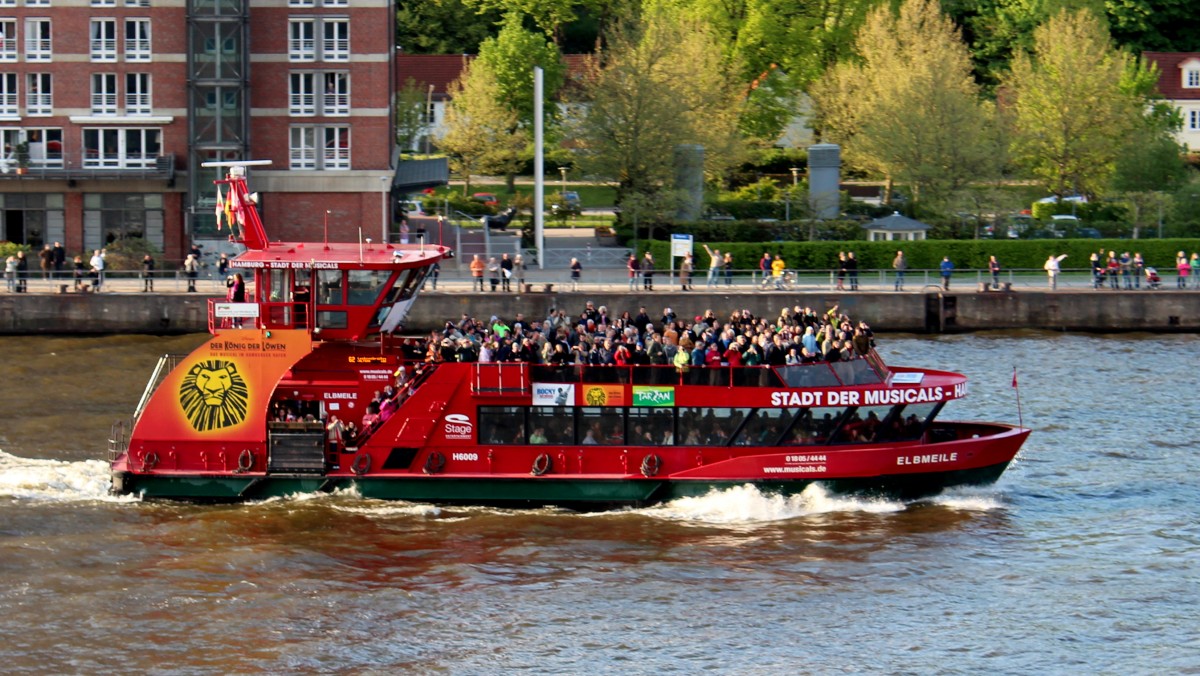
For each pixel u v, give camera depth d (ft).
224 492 278.46
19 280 511.81
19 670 212.02
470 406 276.00
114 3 610.24
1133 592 244.22
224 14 603.26
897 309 526.16
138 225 617.21
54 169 609.01
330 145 623.77
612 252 600.39
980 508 283.59
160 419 276.82
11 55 611.88
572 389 275.59
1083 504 291.38
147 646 220.64
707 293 516.32
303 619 230.89
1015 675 214.07
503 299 510.17
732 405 276.41
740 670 215.10
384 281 276.21
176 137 617.62
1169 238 624.59
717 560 255.29
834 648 222.28
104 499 281.13
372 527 269.03
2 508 275.18
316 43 618.03
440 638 224.94
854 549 260.83
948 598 240.73
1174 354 475.31
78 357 458.50
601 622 230.68
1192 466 322.75
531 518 274.16
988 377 428.15
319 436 275.80
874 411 281.13
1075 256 591.78
